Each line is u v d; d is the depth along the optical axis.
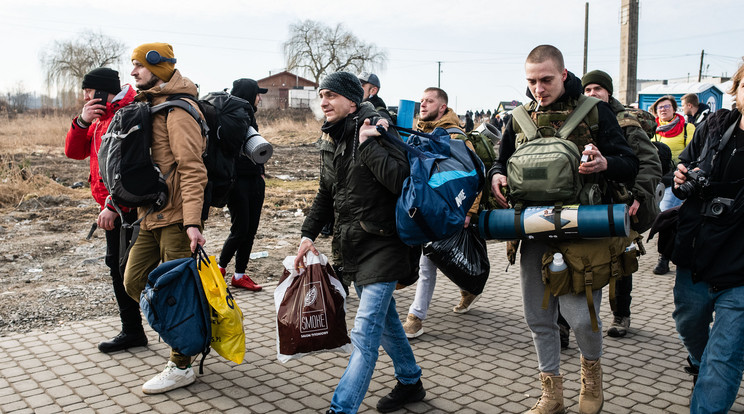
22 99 52.03
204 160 4.20
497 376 4.28
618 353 4.73
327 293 3.65
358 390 3.28
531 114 3.62
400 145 3.28
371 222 3.36
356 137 3.39
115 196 3.86
